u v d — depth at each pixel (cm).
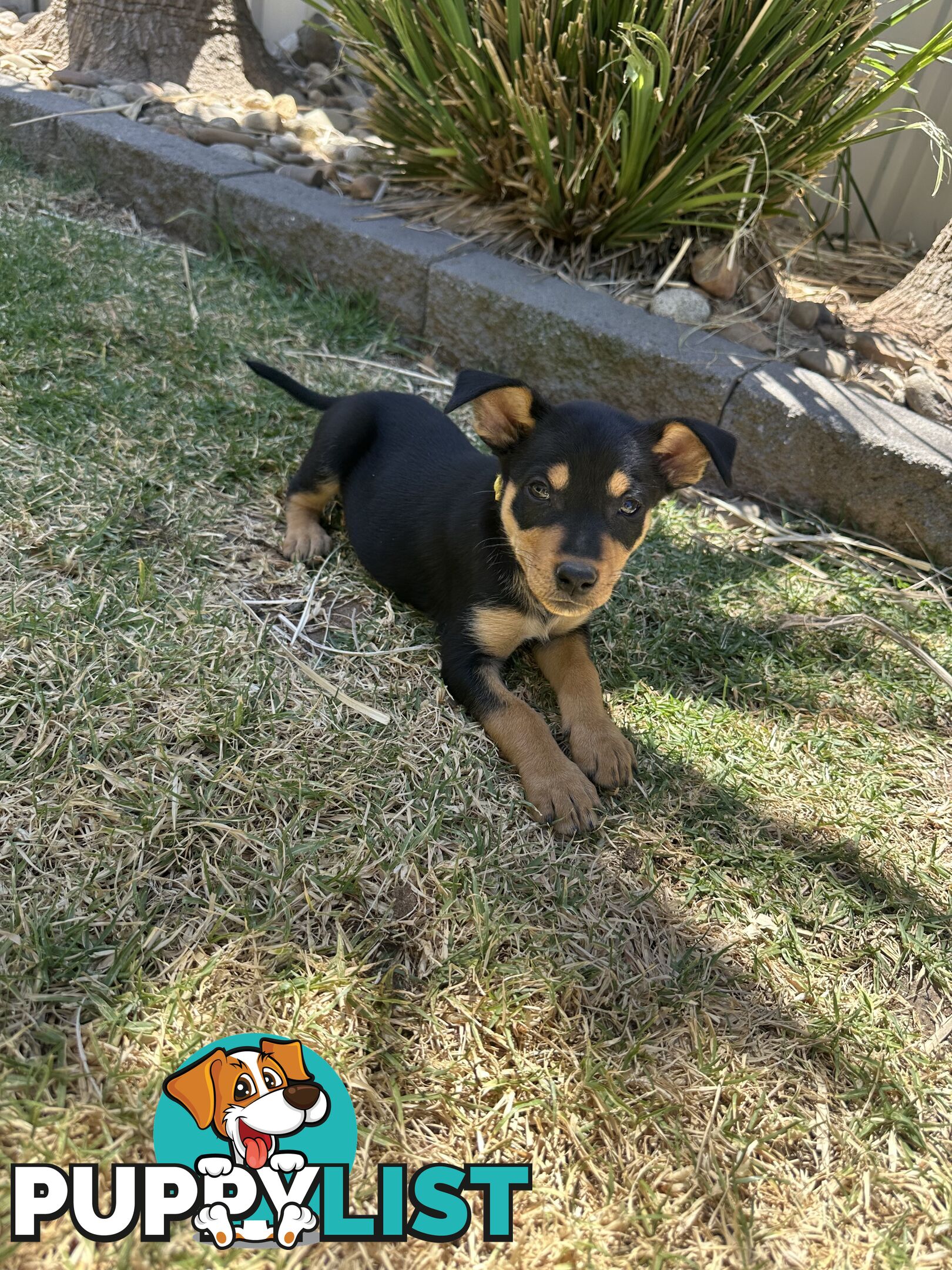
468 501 60
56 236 100
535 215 99
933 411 87
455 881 47
